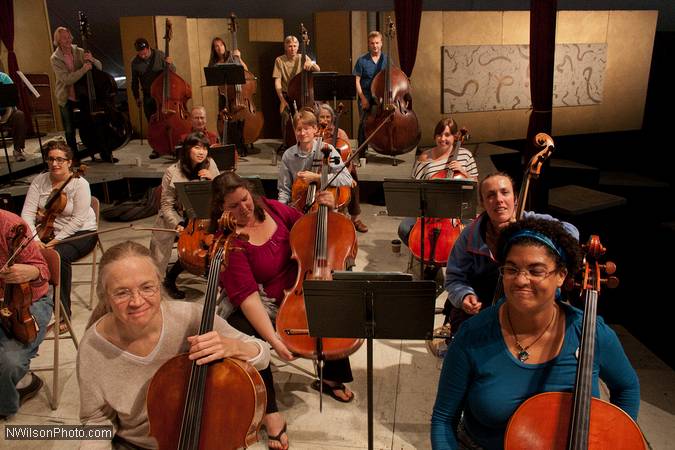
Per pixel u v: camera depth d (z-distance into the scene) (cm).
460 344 164
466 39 800
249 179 351
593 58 865
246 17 949
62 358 348
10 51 746
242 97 694
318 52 802
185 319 184
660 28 952
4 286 269
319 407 296
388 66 612
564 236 150
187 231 391
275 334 257
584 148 955
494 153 790
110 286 163
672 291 518
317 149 436
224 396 174
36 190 390
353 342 261
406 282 200
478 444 169
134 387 179
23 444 274
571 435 143
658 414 286
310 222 293
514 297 150
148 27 798
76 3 917
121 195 691
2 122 637
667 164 958
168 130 647
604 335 156
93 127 672
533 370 156
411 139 630
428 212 342
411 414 290
